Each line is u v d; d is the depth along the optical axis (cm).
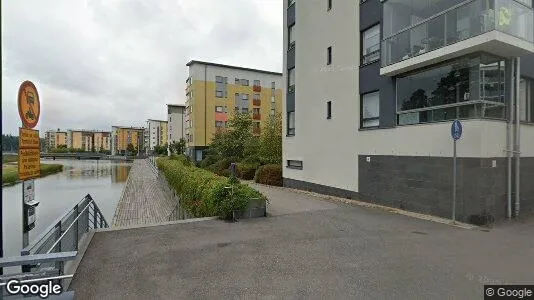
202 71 4688
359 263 491
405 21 970
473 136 781
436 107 883
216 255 530
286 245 586
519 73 861
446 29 830
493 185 792
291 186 1683
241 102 4906
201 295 386
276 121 2269
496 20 721
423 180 906
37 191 2445
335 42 1329
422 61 877
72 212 541
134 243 597
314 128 1471
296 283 419
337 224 758
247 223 766
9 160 4878
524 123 898
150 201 1595
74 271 458
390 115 1039
